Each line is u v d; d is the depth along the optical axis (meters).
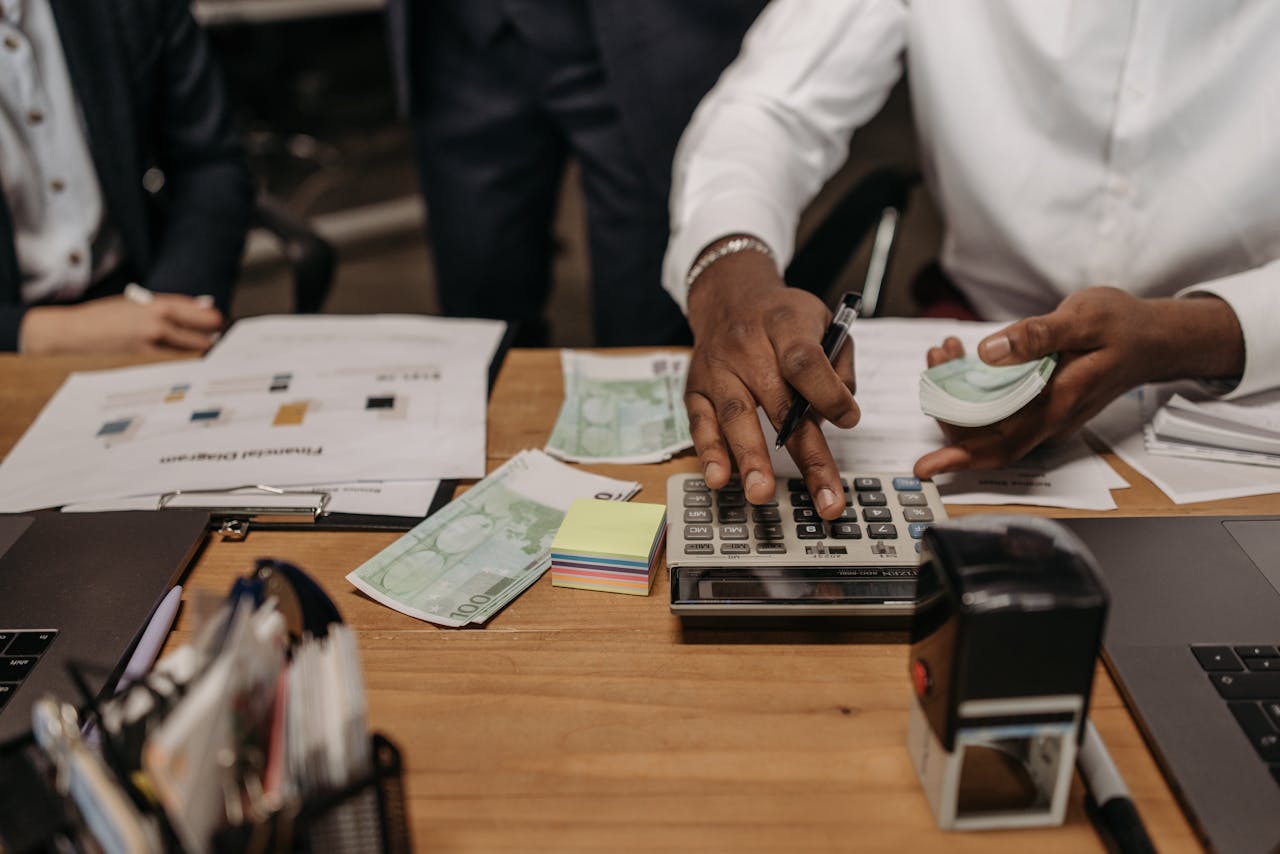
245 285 2.86
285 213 1.44
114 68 1.28
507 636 0.62
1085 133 0.98
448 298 1.91
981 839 0.47
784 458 0.73
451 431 0.83
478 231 1.79
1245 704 0.53
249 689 0.39
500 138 1.71
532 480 0.77
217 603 0.42
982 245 1.12
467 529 0.71
